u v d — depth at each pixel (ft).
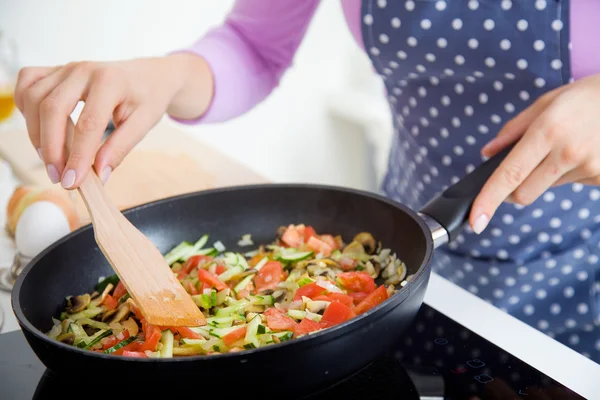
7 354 2.40
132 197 3.62
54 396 2.17
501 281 3.69
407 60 3.49
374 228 2.82
